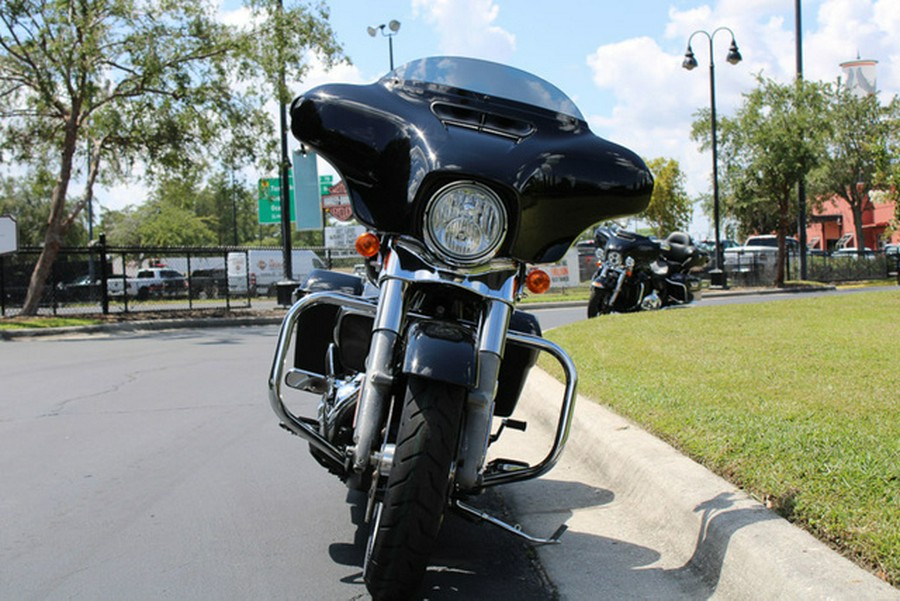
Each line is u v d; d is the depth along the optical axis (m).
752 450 4.45
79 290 21.36
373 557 3.07
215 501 4.83
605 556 3.88
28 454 5.95
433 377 3.05
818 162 29.50
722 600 3.30
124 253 20.64
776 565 3.09
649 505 4.29
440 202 3.33
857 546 3.14
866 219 63.09
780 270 29.69
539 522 4.40
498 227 3.35
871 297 14.15
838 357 7.42
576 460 5.51
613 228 12.92
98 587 3.60
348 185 3.67
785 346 8.26
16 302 21.03
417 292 3.54
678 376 6.84
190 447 6.14
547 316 17.30
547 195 3.49
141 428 6.81
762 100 28.88
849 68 52.50
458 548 4.06
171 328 18.44
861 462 4.07
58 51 18.52
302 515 4.58
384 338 3.33
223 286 24.98
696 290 13.29
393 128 3.59
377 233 3.64
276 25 20.28
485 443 3.31
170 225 65.06
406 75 4.03
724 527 3.51
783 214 29.47
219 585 3.63
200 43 20.36
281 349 3.63
